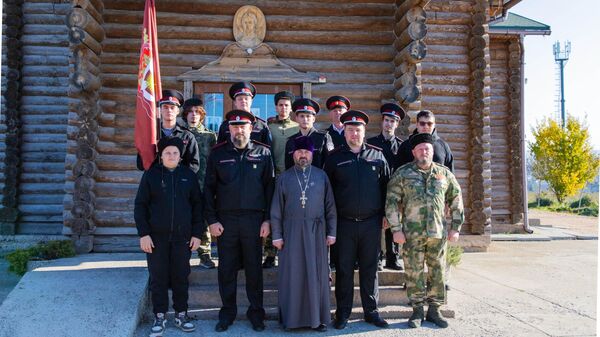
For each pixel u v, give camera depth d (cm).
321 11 708
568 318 505
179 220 447
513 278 683
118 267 570
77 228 645
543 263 789
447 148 538
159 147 457
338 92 705
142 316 482
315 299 443
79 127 636
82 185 643
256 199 458
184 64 695
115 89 677
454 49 900
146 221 446
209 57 700
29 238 820
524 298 580
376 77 711
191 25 697
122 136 675
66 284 507
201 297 505
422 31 626
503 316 511
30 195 864
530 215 1817
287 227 455
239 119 457
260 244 464
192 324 453
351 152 475
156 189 448
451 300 567
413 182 469
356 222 463
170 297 498
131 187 673
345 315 465
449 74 898
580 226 1355
